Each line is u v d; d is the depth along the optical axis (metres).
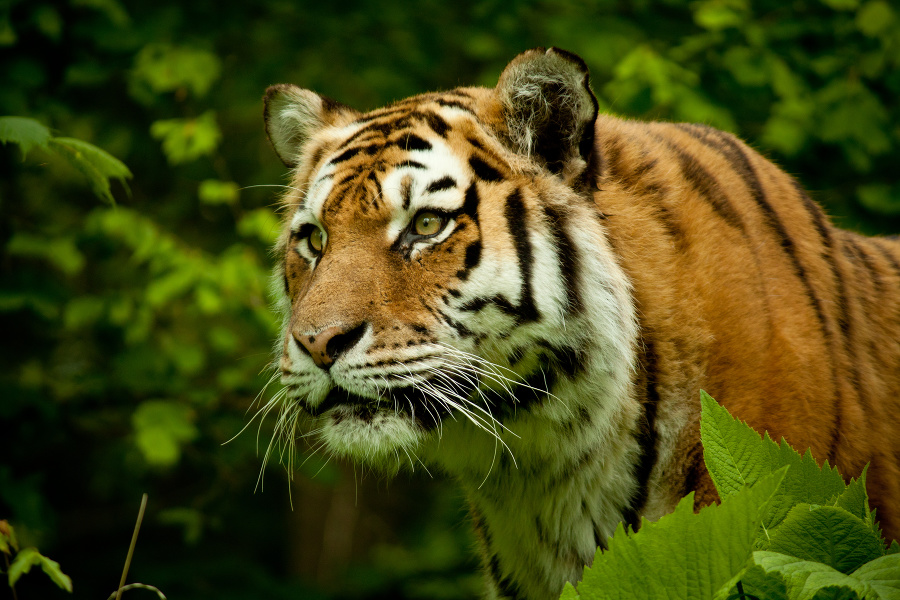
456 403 5.79
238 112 13.99
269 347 13.68
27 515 11.19
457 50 14.88
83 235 12.27
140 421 11.27
